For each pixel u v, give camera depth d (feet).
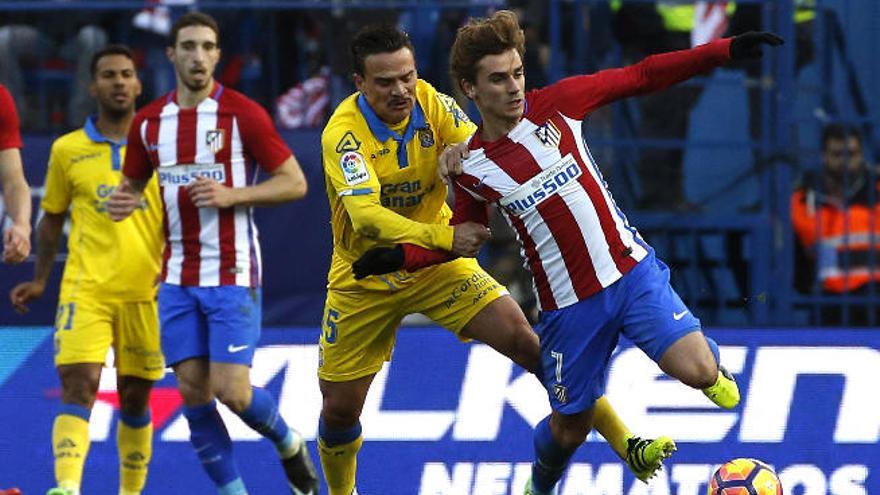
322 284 93.04
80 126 100.73
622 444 75.51
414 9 98.63
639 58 103.24
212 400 79.56
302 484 81.56
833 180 101.40
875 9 103.09
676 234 101.35
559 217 69.46
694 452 86.43
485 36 66.85
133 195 77.97
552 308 71.10
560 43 101.96
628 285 69.77
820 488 86.43
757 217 101.14
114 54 83.66
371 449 86.74
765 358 87.20
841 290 100.58
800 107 103.40
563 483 86.22
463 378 87.35
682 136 103.40
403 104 70.64
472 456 86.63
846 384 87.10
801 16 103.45
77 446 80.48
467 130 73.51
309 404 87.45
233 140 78.48
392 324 77.87
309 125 101.19
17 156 79.82
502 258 97.45
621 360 87.10
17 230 78.28
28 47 100.78
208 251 78.07
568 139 69.36
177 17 100.12
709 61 68.44
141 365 83.97
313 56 100.99
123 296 83.15
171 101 79.20
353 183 71.00
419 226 69.77
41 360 88.02
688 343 68.64
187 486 86.99
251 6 98.48
